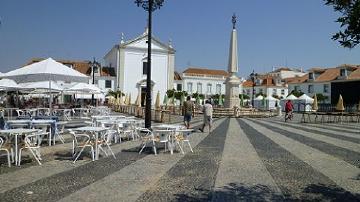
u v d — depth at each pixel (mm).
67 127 17781
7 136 9102
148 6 15562
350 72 61438
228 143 13297
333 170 8531
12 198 5754
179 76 83250
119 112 41375
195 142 13484
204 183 6965
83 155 9938
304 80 71562
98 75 66438
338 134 18359
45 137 12617
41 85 17266
